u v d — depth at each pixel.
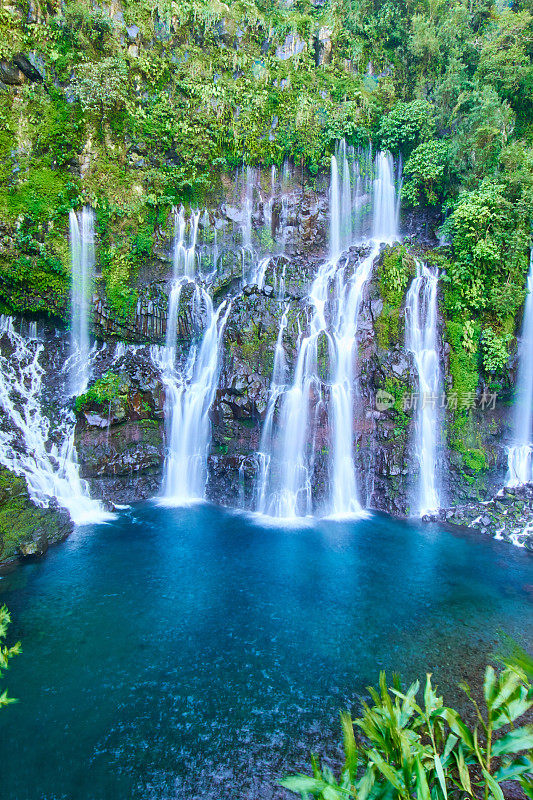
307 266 16.39
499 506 12.77
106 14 16.38
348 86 18.97
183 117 17.31
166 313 15.77
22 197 14.98
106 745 5.77
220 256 17.33
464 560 10.62
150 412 14.67
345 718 3.27
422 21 18.19
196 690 6.62
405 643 7.67
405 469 13.41
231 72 18.47
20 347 15.21
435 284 14.41
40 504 11.82
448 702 6.39
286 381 14.17
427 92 18.42
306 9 19.80
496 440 13.97
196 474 14.61
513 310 13.78
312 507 13.40
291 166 18.80
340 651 7.47
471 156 15.30
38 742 5.79
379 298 14.46
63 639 7.69
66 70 15.84
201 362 15.52
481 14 19.28
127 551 10.79
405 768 2.85
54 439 13.32
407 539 11.68
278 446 13.73
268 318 14.78
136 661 7.20
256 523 12.60
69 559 10.36
